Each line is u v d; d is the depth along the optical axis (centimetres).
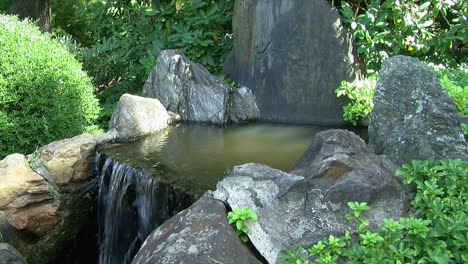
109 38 842
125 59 802
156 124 612
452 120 366
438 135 365
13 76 573
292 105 629
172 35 743
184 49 739
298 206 336
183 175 453
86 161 550
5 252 429
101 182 537
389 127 404
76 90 615
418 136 372
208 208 322
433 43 638
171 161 496
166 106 656
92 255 587
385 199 344
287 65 621
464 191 333
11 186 496
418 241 299
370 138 423
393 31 624
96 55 820
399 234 303
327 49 595
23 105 582
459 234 295
